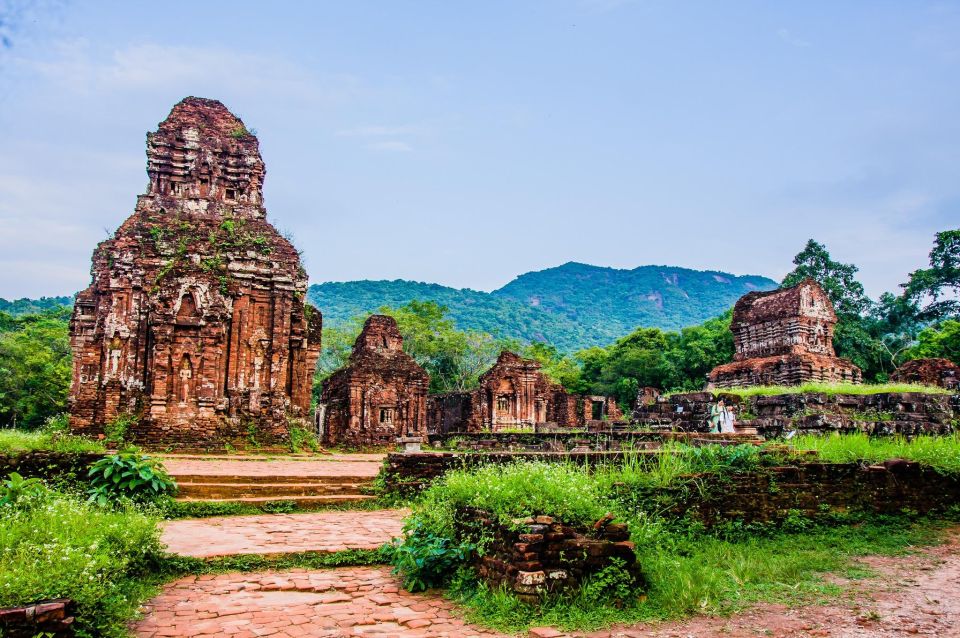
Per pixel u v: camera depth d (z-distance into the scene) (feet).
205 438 83.35
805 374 128.16
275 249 94.73
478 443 102.89
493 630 27.68
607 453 49.96
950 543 43.42
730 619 28.84
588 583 30.37
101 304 92.79
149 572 32.89
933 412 91.97
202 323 85.40
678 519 41.39
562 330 570.46
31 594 22.88
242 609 29.43
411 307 241.96
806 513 45.91
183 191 96.17
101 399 85.71
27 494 33.73
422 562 32.48
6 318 241.35
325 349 218.38
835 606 30.45
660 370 220.02
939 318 194.59
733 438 75.10
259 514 49.42
